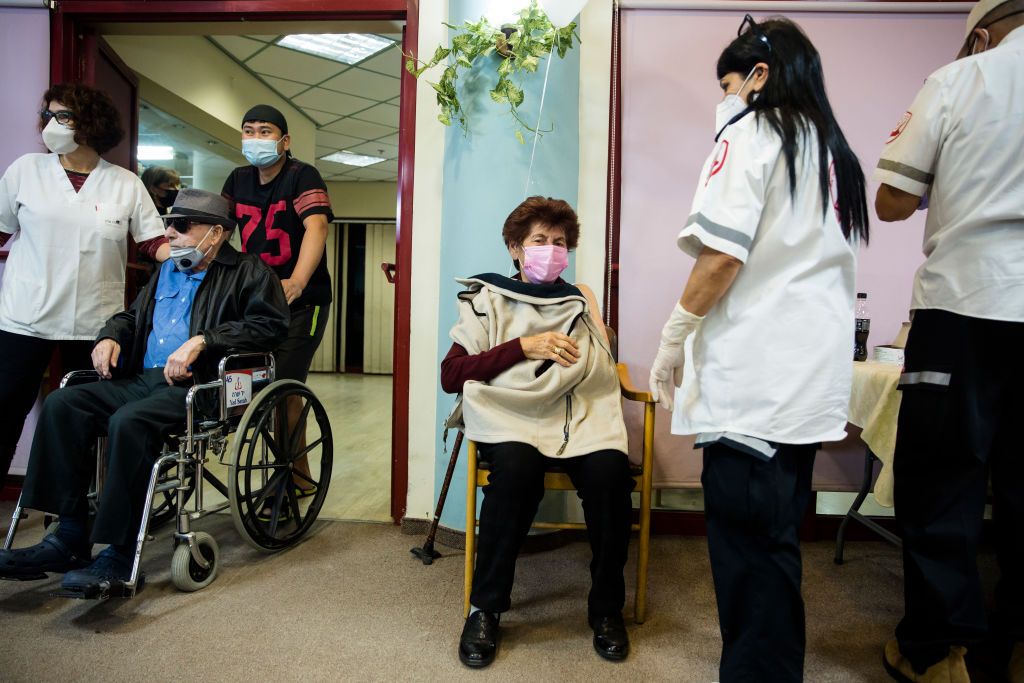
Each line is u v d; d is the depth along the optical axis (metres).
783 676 1.04
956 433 1.17
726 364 1.05
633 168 2.21
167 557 1.89
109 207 2.09
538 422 1.51
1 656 1.32
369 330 8.36
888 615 1.62
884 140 2.18
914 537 1.23
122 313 1.93
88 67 2.53
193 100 4.07
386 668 1.32
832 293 1.03
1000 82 1.12
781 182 1.01
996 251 1.13
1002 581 1.29
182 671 1.28
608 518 1.40
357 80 4.92
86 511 1.66
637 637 1.48
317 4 2.31
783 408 1.00
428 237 2.24
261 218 2.30
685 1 2.15
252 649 1.38
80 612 1.53
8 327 2.00
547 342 1.48
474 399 1.49
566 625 1.53
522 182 2.00
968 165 1.15
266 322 1.83
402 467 2.24
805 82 1.04
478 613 1.41
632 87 2.20
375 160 7.31
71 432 1.63
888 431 1.62
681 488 2.23
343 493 2.62
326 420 2.10
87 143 1.98
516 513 1.39
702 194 1.06
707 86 2.19
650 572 1.89
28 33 2.44
